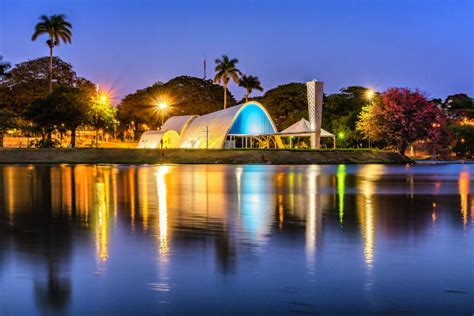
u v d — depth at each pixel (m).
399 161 86.94
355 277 12.68
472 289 11.81
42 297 11.27
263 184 39.38
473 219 21.70
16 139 120.25
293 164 79.56
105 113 100.88
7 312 10.50
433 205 26.58
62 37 105.94
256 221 20.95
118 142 136.38
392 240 17.11
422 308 10.64
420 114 90.94
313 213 23.44
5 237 17.45
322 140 121.62
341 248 15.81
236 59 130.25
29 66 149.38
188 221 20.91
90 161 79.00
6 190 33.97
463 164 80.19
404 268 13.52
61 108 92.69
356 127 109.38
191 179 44.31
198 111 176.88
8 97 140.00
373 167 69.56
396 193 32.81
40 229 18.98
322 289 11.76
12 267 13.55
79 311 10.52
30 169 60.09
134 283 12.17
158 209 24.62
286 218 21.83
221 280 12.42
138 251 15.32
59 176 47.75
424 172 57.00
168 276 12.74
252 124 98.56
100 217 21.98
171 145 104.75
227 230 18.81
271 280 12.41
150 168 63.72
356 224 20.30
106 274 12.90
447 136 94.12
